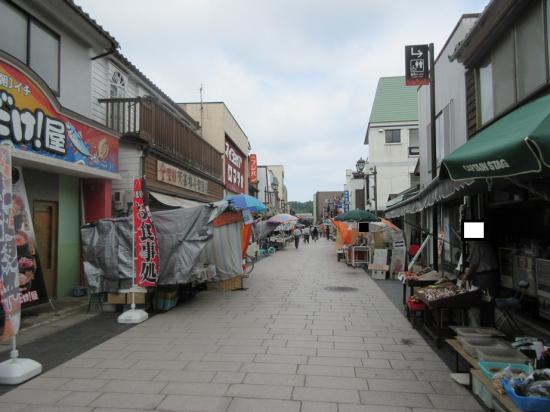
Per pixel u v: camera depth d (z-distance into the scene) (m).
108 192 10.74
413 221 18.08
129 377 4.88
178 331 7.07
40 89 7.79
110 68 12.39
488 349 4.50
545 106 4.16
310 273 15.89
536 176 4.84
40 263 8.06
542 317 6.54
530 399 3.13
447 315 6.61
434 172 9.48
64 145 8.55
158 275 8.38
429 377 4.87
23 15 8.91
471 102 9.45
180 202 14.08
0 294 4.80
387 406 4.07
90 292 8.69
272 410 3.98
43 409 4.04
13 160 7.58
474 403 4.14
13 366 4.78
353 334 6.83
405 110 29.00
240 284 11.84
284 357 5.61
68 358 5.61
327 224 53.62
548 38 6.00
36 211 9.02
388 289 11.73
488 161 3.65
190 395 4.34
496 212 8.31
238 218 11.94
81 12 9.89
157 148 12.41
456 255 11.41
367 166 29.86
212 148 19.98
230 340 6.48
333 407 4.05
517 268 7.44
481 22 7.54
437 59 12.69
